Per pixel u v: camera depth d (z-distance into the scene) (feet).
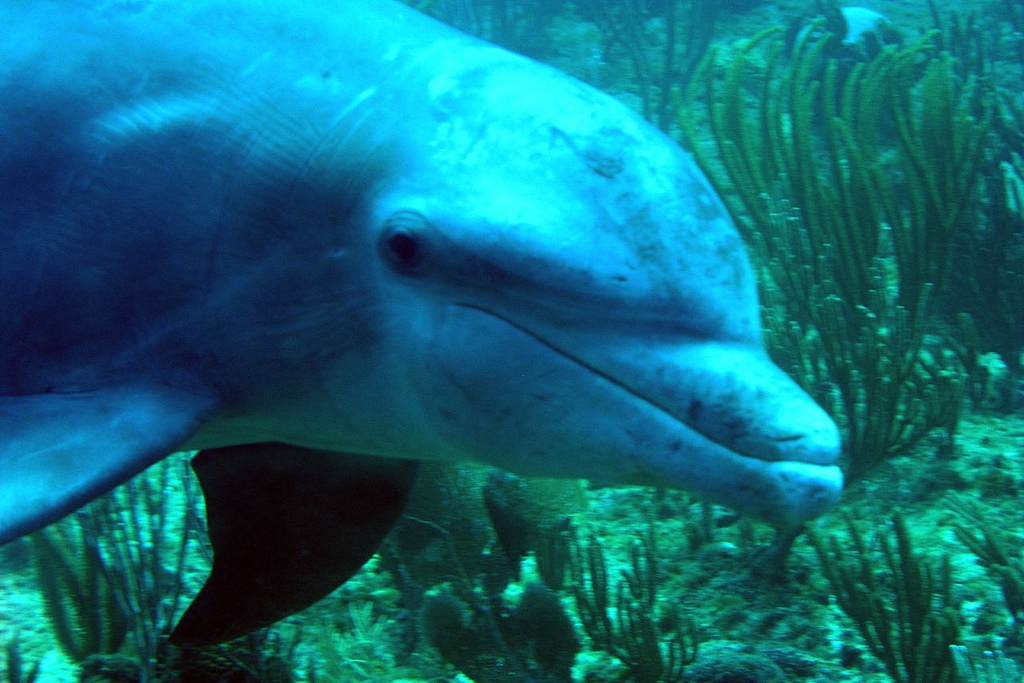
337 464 8.32
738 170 18.44
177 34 6.45
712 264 5.39
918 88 31.30
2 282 6.48
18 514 5.51
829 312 14.11
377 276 5.85
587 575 13.30
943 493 14.69
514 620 10.94
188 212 6.22
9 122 6.49
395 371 6.08
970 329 16.70
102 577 11.58
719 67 34.40
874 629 11.95
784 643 12.01
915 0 41.86
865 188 16.79
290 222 6.05
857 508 14.64
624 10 34.78
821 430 5.16
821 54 32.35
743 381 5.18
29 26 6.69
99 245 6.34
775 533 13.76
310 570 8.85
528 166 5.46
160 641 10.05
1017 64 35.37
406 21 6.50
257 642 9.98
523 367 5.47
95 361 6.43
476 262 5.39
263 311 6.24
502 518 12.34
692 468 5.23
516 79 5.86
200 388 6.47
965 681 10.57
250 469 8.44
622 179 5.41
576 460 5.60
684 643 11.31
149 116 6.31
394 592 13.06
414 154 5.75
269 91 6.19
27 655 11.89
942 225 17.03
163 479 12.17
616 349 5.29
